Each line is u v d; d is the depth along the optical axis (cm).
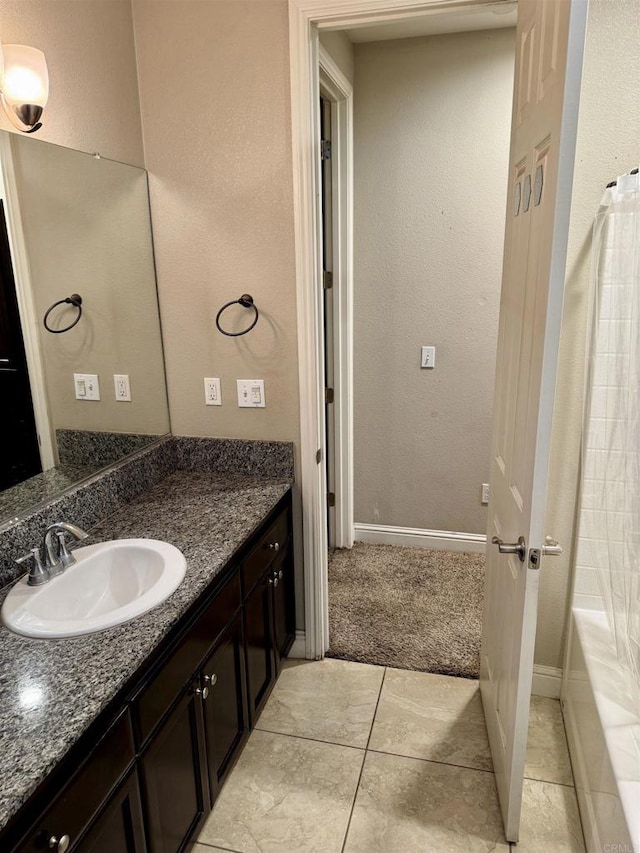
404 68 280
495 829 171
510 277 178
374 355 319
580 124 178
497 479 193
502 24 261
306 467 227
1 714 104
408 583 304
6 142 153
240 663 183
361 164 295
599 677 172
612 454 171
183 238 215
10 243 156
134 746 124
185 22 196
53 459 174
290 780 190
